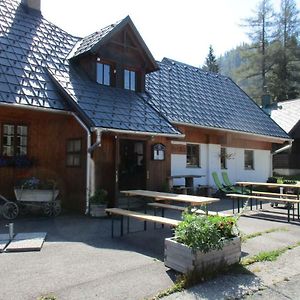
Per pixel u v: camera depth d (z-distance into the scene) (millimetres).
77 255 6969
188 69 22031
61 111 11812
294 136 28312
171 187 14945
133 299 4895
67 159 12742
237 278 5750
